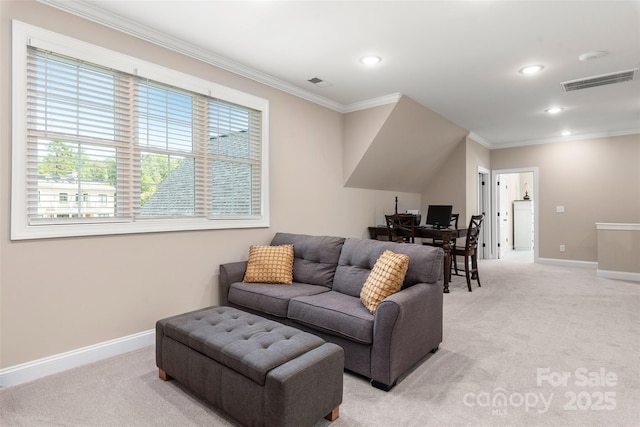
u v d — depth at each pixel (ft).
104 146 8.32
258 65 11.03
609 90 13.12
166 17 8.27
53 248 7.43
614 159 19.58
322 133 14.35
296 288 9.42
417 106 14.74
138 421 5.84
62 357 7.55
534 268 20.26
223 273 10.12
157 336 7.22
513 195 30.32
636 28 8.65
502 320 11.02
